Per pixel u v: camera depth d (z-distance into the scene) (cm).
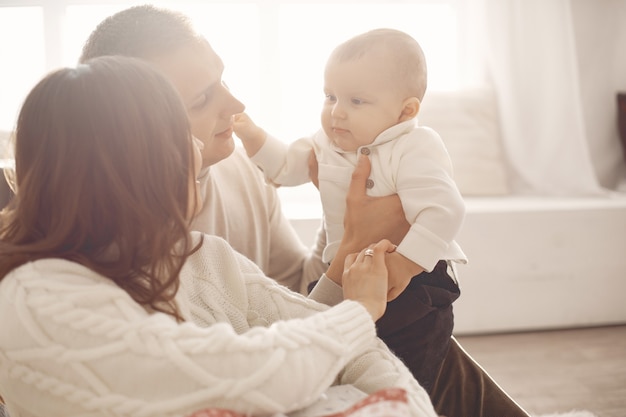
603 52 305
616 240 266
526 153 295
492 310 263
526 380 224
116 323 68
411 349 115
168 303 79
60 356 67
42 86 74
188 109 104
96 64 74
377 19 290
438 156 114
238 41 284
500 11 288
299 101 290
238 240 139
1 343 71
